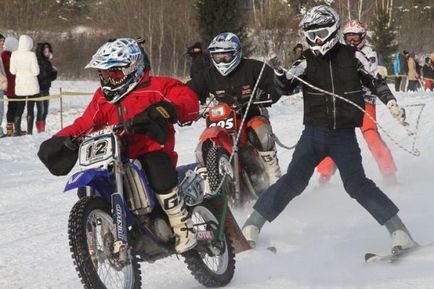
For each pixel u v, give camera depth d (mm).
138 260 10766
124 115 10883
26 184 22750
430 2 113062
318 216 16078
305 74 12891
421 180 19578
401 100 40969
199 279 11258
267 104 16766
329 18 12523
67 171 10828
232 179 15961
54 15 88688
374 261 11984
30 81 33375
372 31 87125
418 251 12352
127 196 10656
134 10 84812
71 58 80438
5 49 35000
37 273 12625
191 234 10945
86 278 9719
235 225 12344
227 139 16203
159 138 10578
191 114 11133
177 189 10883
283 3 87562
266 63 13945
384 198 12609
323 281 11133
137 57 10750
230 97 16766
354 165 12836
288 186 13273
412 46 103688
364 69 12773
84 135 10883
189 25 83000
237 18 75875
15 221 17391
